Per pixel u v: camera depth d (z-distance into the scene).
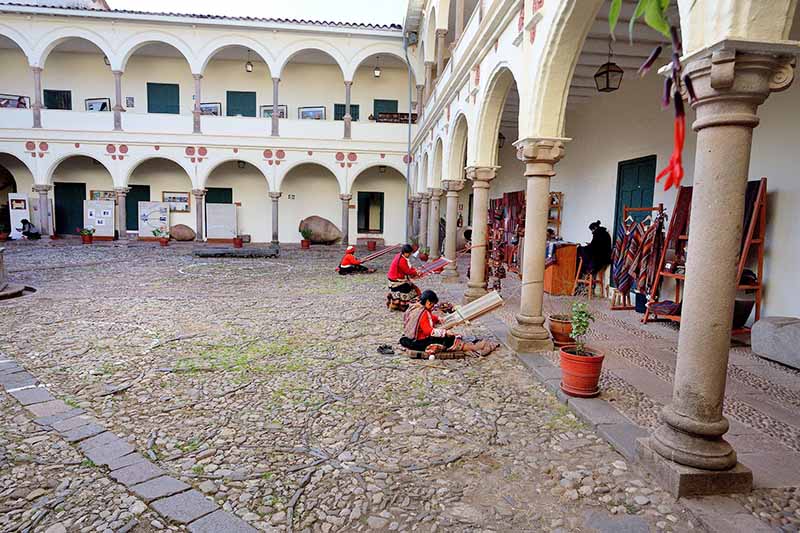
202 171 21.78
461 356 5.94
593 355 4.66
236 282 11.83
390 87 23.98
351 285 11.59
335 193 24.45
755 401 4.58
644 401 4.55
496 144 8.52
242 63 23.48
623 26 7.13
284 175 22.12
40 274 12.34
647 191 8.95
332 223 24.17
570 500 3.09
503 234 14.33
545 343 6.16
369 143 22.16
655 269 8.12
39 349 6.14
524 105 6.12
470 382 5.15
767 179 6.46
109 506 2.99
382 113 22.75
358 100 23.95
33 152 21.05
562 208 12.45
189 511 2.93
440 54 14.03
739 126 2.85
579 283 10.58
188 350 6.19
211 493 3.14
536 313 6.23
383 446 3.78
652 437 3.38
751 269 6.70
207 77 23.39
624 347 6.39
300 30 20.84
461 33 11.25
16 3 20.42
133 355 5.95
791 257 6.12
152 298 9.59
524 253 6.28
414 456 3.63
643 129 9.05
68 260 15.29
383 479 3.33
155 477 3.28
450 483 3.29
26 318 7.75
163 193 23.53
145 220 22.77
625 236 8.94
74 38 21.08
